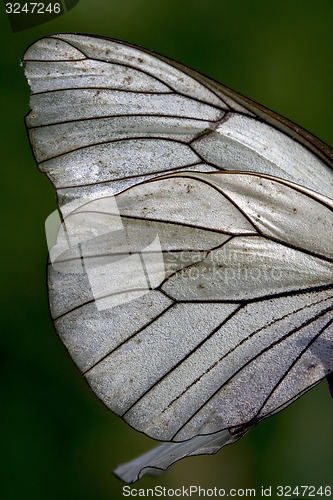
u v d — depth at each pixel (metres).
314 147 0.29
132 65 0.29
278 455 0.31
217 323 0.29
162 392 0.29
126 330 0.29
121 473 0.29
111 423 0.31
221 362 0.29
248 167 0.29
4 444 0.31
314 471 0.31
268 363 0.29
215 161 0.30
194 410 0.29
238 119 0.29
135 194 0.29
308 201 0.29
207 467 0.31
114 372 0.29
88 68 0.29
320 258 0.29
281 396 0.29
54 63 0.29
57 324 0.29
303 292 0.29
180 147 0.30
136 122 0.29
